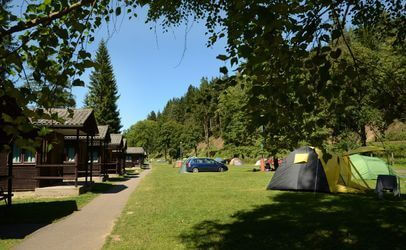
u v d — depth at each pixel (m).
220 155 71.50
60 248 7.20
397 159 35.19
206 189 18.03
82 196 16.25
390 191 15.66
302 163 16.72
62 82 3.37
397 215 10.10
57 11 3.46
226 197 14.55
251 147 35.41
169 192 17.02
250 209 11.49
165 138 114.25
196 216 10.37
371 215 10.16
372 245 7.10
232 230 8.48
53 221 10.13
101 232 8.65
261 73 3.84
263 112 3.97
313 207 11.72
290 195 14.89
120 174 36.12
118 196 16.38
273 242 7.36
